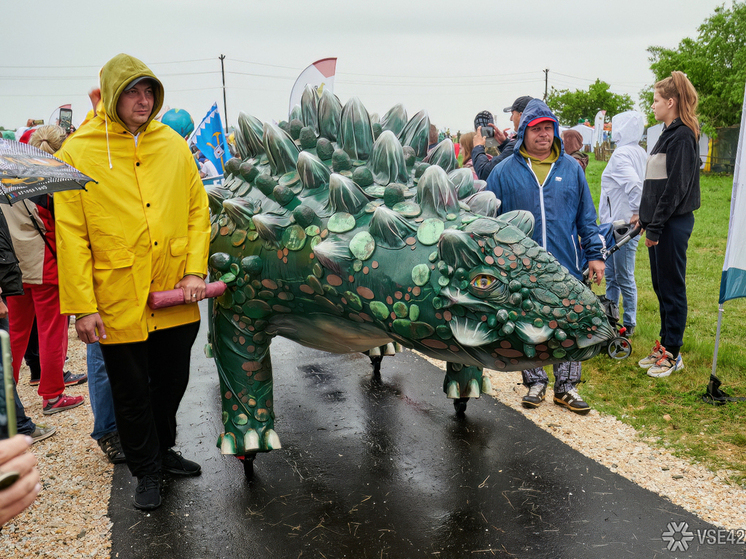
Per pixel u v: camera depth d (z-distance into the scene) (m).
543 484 3.22
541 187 3.84
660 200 4.23
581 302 2.35
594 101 53.41
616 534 2.76
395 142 2.84
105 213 2.76
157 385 3.28
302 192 2.96
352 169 2.96
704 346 4.92
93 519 3.05
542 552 2.66
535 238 3.85
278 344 5.89
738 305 6.35
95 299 2.77
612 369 4.77
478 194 2.80
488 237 2.43
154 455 3.14
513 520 2.91
